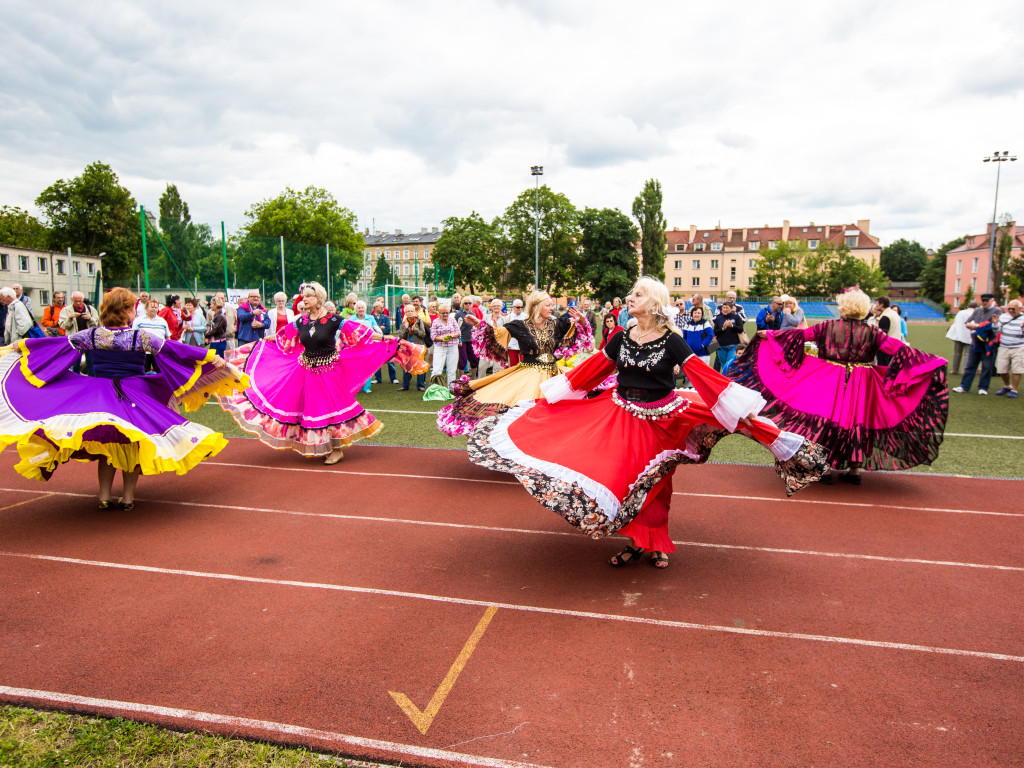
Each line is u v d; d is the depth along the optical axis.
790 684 3.05
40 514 5.37
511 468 3.97
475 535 4.98
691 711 2.84
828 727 2.74
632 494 3.91
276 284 22.09
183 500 5.79
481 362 12.17
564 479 3.80
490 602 3.87
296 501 5.78
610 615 3.72
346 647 3.34
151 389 5.30
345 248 56.91
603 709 2.85
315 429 6.88
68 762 2.50
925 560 4.52
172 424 5.11
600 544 4.83
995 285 60.06
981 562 4.48
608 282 57.50
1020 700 2.93
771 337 6.54
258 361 7.30
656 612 3.76
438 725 2.73
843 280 69.38
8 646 3.32
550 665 3.20
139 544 4.72
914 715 2.82
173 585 4.05
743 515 5.47
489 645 3.38
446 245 59.56
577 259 59.94
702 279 91.19
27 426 4.54
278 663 3.19
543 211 58.72
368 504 5.70
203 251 20.14
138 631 3.49
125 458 5.21
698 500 5.88
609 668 3.17
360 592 3.98
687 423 4.16
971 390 13.06
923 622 3.65
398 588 4.04
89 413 4.76
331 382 6.97
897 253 109.31
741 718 2.80
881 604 3.87
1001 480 6.48
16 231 61.72
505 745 2.62
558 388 4.45
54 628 3.51
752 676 3.12
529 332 6.59
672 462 4.16
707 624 3.62
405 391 12.63
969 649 3.37
